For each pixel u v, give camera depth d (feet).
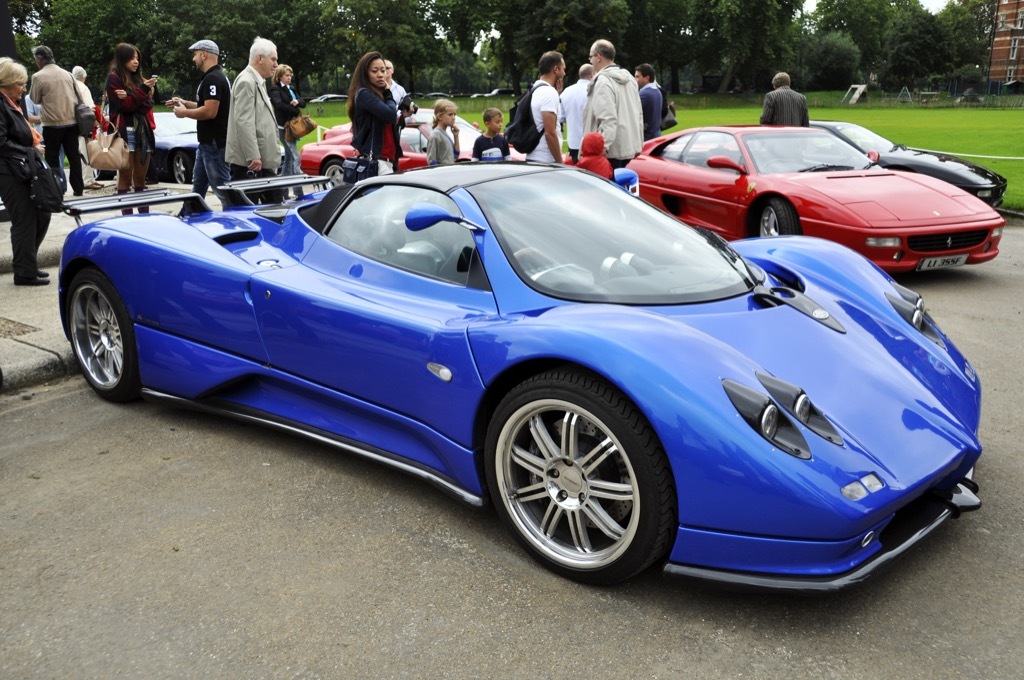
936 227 20.86
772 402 7.65
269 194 17.13
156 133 42.01
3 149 19.03
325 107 199.93
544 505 9.12
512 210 10.30
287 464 11.48
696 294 9.59
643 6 272.51
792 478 7.31
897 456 7.93
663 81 316.60
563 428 8.41
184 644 7.71
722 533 7.64
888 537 8.30
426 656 7.48
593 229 10.43
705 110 206.69
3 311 17.85
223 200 15.51
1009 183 41.04
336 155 40.83
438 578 8.71
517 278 9.52
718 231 25.85
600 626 7.86
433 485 9.95
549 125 23.80
